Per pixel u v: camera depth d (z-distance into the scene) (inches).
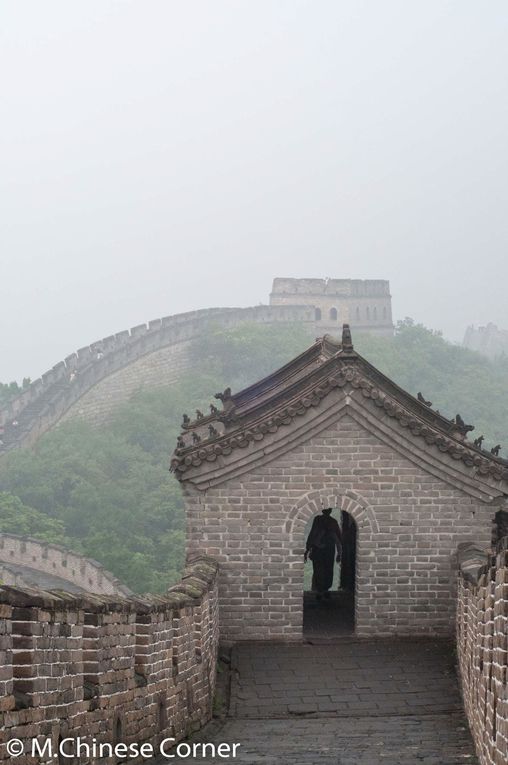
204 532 1294.3
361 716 1059.3
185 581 1035.9
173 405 4212.6
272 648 1273.4
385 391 1307.8
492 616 710.5
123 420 4060.0
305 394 1288.1
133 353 4375.0
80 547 3026.6
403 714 1061.8
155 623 831.7
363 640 1289.4
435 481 1293.1
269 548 1295.5
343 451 1294.3
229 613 1289.4
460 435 1374.3
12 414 3806.6
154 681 830.5
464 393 4980.3
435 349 5295.3
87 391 4119.1
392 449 1291.8
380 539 1293.1
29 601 557.9
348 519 1601.9
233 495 1295.5
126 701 756.0
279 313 5354.3
